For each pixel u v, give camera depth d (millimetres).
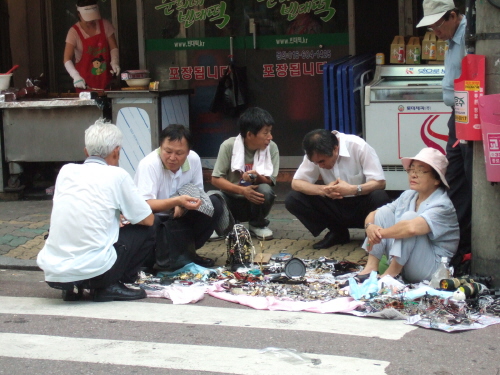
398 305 4434
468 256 5188
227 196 6160
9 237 6445
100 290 4805
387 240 4961
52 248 4625
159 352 3881
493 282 4715
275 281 5078
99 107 7699
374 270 5059
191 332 4184
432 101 6637
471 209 5164
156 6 8422
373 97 6797
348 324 4266
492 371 3572
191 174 5594
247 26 8219
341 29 7949
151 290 4961
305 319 4375
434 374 3537
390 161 6859
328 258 5629
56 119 7855
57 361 3793
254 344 3971
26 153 8000
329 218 5891
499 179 4391
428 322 4215
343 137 5664
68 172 4688
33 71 9195
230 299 4750
